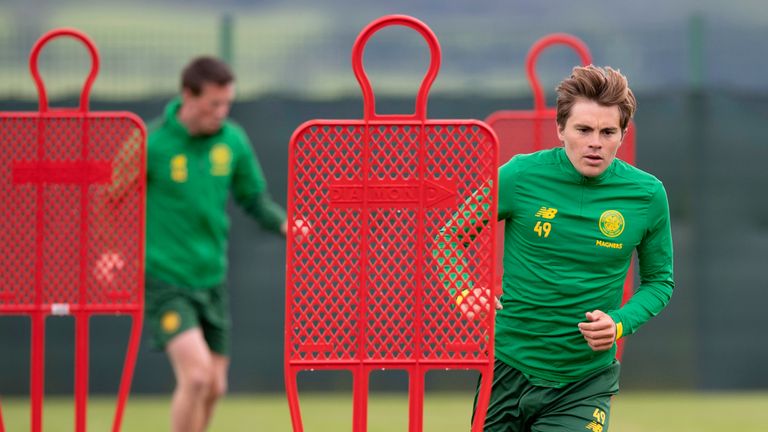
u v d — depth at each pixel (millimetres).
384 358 17234
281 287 38062
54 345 37312
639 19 79438
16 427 32000
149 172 25281
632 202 17438
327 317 17219
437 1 83875
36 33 38031
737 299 38594
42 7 78688
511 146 27406
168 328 24703
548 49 41406
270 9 87188
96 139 22281
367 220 17109
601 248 17328
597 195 17391
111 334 37688
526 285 17594
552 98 39375
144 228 21938
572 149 16953
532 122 27406
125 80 38250
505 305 17906
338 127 17094
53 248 21953
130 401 37250
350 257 17219
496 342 18047
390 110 38375
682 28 40312
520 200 17578
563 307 17406
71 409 35500
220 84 24891
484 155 17172
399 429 31969
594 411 17547
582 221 17344
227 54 39156
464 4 83625
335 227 17188
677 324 38656
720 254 38625
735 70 40125
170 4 86188
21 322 37281
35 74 21594
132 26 80062
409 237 17203
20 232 21812
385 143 17125
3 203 21828
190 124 25234
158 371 37750
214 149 25547
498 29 41281
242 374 38125
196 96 24922
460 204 17203
